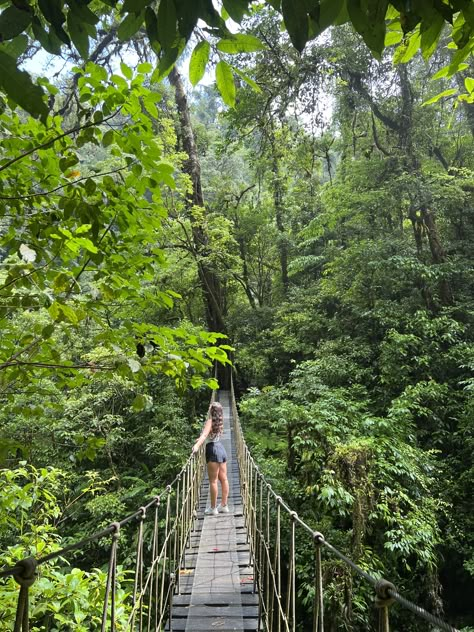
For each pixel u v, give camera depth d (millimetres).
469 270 10680
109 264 2051
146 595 5156
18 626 1120
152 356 2023
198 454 6262
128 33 1047
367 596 5758
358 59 11516
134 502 9000
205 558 4234
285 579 6625
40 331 1885
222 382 17078
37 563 1186
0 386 1949
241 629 3021
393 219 13781
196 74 1153
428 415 8578
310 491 6336
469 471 7602
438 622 917
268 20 10148
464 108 12797
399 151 12273
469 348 9070
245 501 5254
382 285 11672
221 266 17078
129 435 10289
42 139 1866
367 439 6742
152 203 2021
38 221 1858
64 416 8359
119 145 1858
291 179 19797
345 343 11609
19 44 1075
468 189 12227
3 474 3076
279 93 11078
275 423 8203
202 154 21609
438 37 1060
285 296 18703
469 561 6605
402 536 5879
